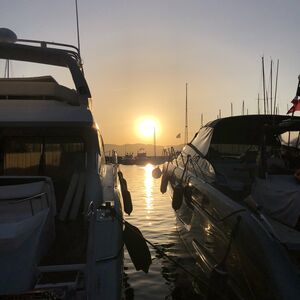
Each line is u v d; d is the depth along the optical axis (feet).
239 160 26.30
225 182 22.48
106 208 14.52
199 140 30.48
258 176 19.38
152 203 56.13
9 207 12.16
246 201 18.45
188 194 25.91
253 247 15.23
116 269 13.10
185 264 27.25
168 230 37.88
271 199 17.65
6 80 20.52
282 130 23.65
